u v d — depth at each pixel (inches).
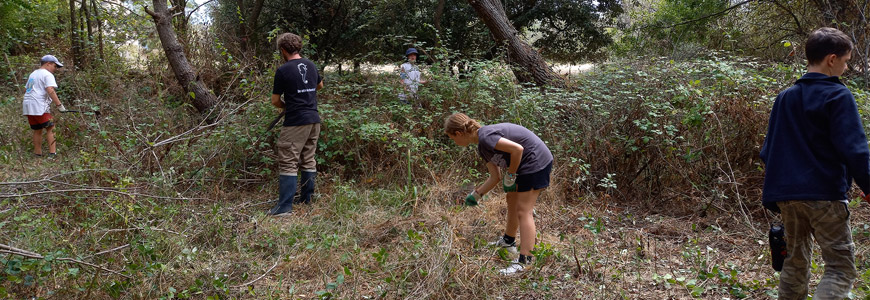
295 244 152.2
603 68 263.9
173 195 175.9
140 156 199.6
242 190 212.1
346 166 221.9
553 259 142.4
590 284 129.2
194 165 212.8
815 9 375.9
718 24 444.5
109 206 147.4
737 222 168.4
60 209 160.1
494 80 251.1
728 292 124.0
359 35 619.8
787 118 98.0
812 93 94.7
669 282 126.5
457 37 596.7
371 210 182.7
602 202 185.9
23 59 410.9
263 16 649.0
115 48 386.0
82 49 373.4
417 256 135.4
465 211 179.3
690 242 156.6
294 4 638.5
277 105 192.4
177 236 147.1
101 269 122.1
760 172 176.6
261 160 212.7
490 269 133.0
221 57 343.9
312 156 197.2
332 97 243.3
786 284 102.8
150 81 326.3
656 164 196.1
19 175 212.2
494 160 135.3
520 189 136.4
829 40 94.5
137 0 362.0
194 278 128.5
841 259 93.7
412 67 262.1
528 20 647.8
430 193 189.9
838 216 92.6
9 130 281.6
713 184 183.6
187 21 381.1
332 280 133.2
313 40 645.9
